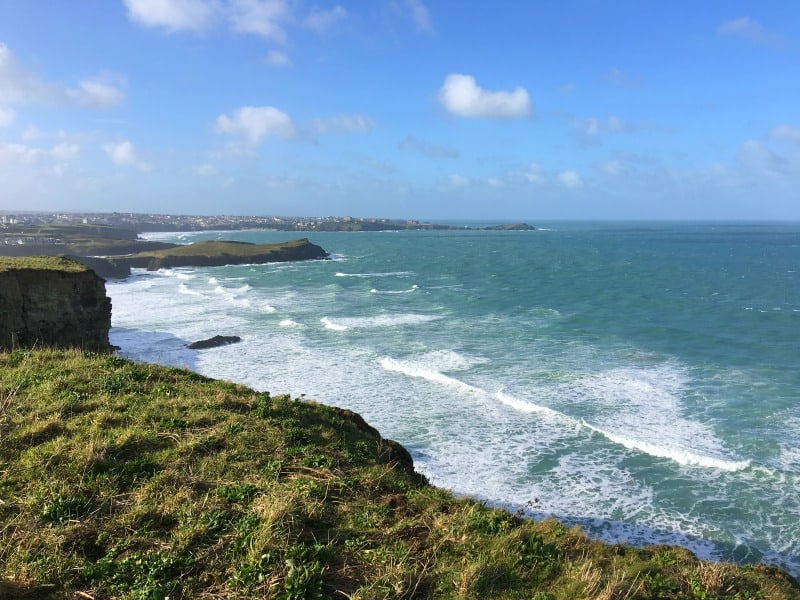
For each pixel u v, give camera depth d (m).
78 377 12.34
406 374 30.19
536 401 25.36
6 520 6.72
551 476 18.53
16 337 30.38
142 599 5.59
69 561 6.14
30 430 9.02
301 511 7.66
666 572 7.67
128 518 7.08
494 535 7.97
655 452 20.03
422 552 7.16
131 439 9.21
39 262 35.78
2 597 5.45
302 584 5.95
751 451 20.02
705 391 26.52
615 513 16.33
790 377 28.62
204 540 6.79
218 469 8.80
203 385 13.89
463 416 23.81
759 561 14.25
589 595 6.34
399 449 14.41
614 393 26.39
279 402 13.56
